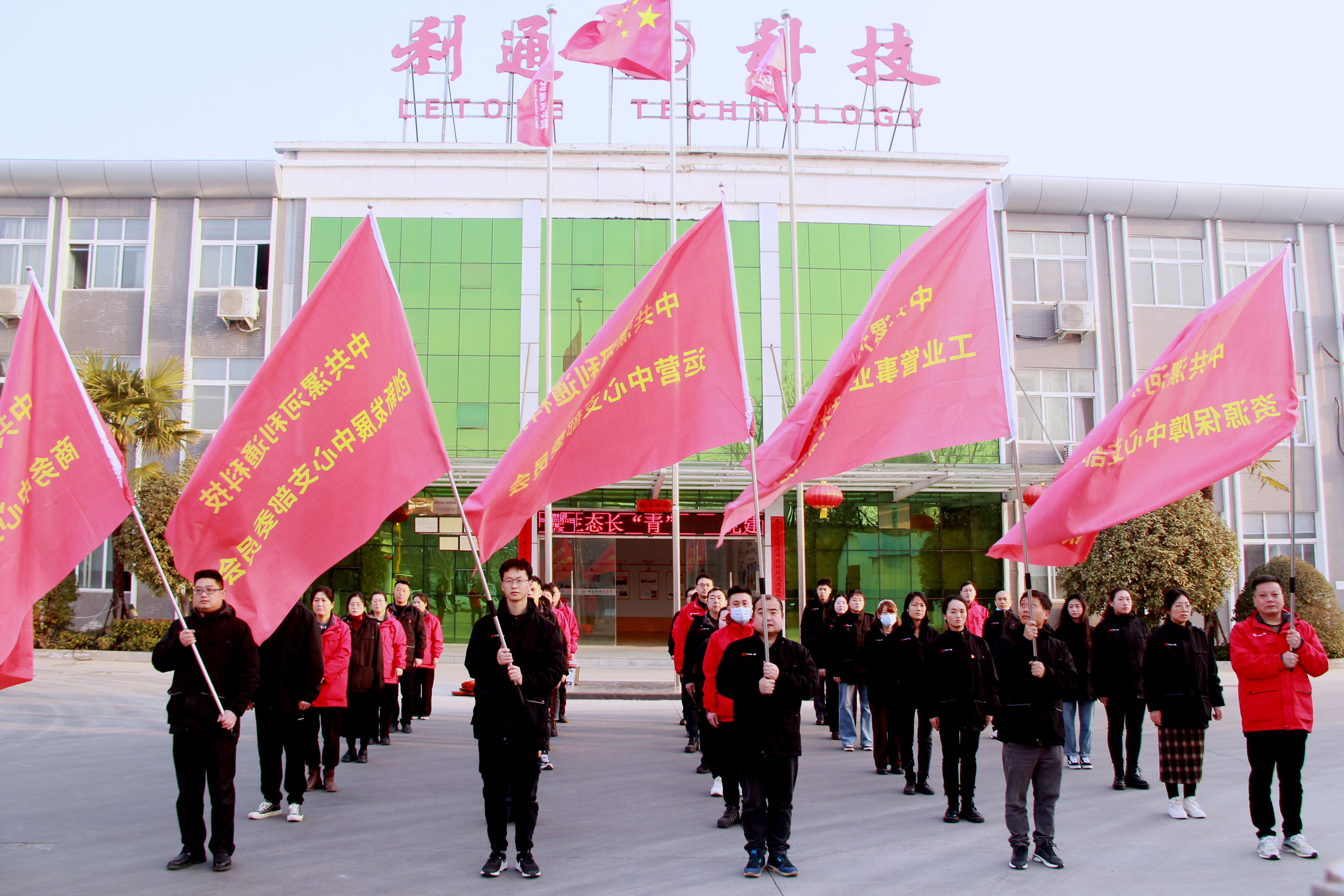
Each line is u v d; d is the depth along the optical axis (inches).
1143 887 208.8
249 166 860.0
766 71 812.6
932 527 898.7
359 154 882.1
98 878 210.7
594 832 258.1
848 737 408.8
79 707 499.8
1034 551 311.9
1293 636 231.1
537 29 912.9
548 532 649.6
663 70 643.5
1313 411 878.4
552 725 430.9
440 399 860.0
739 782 265.0
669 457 316.2
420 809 284.8
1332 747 389.4
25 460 216.5
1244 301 299.3
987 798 308.0
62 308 859.4
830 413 311.9
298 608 271.6
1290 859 231.0
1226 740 413.4
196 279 866.1
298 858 229.8
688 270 321.4
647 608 1011.9
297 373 245.8
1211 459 292.7
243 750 386.0
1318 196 892.6
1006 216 892.0
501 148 885.8
